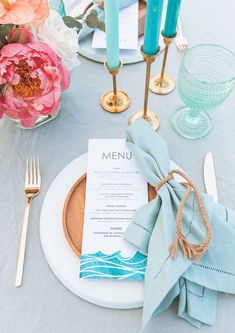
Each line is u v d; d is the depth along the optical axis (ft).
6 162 2.08
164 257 1.56
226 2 2.72
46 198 1.88
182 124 2.19
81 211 1.82
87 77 2.41
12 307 1.63
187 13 2.67
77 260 1.69
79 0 2.67
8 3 1.63
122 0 2.49
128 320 1.58
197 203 1.69
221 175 1.99
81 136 2.17
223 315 1.57
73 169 1.97
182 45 2.49
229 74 2.08
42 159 2.08
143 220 1.69
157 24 1.60
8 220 1.87
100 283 1.62
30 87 1.78
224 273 1.59
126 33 2.44
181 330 1.54
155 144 1.90
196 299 1.55
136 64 2.45
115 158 1.94
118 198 1.82
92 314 1.60
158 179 1.78
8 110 1.81
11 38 1.72
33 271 1.71
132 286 1.60
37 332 1.58
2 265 1.74
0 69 1.61
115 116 2.24
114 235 1.72
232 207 1.89
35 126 2.20
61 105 2.29
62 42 1.88
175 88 2.34
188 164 2.03
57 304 1.63
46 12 1.71
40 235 1.78
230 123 2.19
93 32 2.49
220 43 2.52
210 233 1.58
